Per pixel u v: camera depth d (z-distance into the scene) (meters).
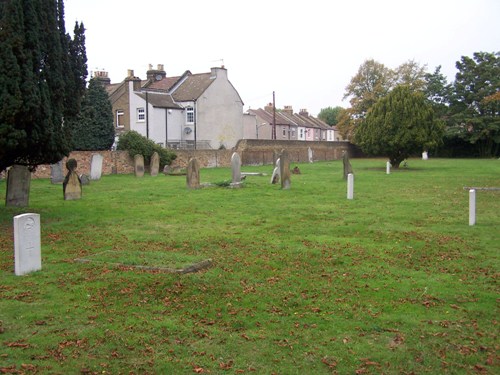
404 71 68.88
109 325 6.22
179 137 51.91
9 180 16.64
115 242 11.24
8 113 12.58
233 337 5.93
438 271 8.81
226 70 54.84
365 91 69.06
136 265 8.77
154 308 6.86
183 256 9.38
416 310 6.85
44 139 13.81
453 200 18.38
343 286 7.89
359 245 10.83
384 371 5.14
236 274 8.49
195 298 7.27
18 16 12.81
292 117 85.06
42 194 21.09
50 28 13.94
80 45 15.56
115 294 7.38
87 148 41.69
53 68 14.07
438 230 12.48
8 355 5.39
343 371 5.13
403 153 38.94
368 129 39.00
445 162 49.28
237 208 16.55
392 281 8.17
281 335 6.00
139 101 50.38
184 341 5.81
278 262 9.35
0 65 12.54
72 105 15.37
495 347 5.66
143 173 32.31
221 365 5.23
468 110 62.09
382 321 6.44
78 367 5.16
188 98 51.72
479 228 12.65
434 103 66.38
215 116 53.78
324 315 6.64
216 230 12.66
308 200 18.53
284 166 22.44
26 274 8.40
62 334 5.93
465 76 62.53
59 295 7.34
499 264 9.19
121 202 18.23
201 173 34.47
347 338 5.91
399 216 14.64
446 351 5.57
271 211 15.83
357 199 18.81
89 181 26.44
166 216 14.95
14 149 13.52
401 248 10.54
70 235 12.06
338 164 47.09
